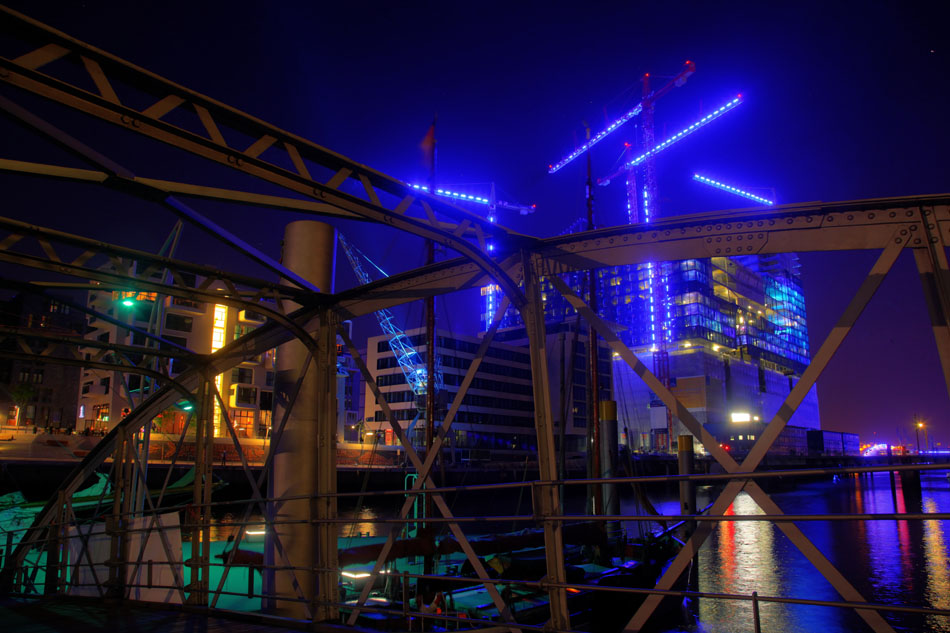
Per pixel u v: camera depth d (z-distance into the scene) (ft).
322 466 26.66
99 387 250.57
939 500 277.64
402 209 20.34
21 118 14.79
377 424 319.47
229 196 20.16
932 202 16.14
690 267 484.33
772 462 412.77
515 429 337.31
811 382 15.12
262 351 31.32
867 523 162.30
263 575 30.53
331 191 18.72
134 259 25.07
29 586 42.01
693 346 459.32
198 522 30.40
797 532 13.98
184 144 16.76
